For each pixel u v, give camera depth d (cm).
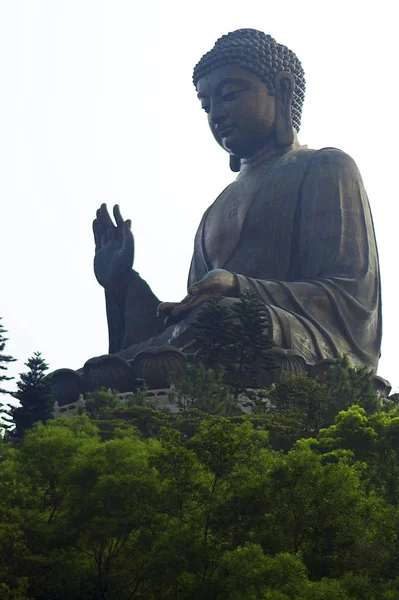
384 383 9431
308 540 4675
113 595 4797
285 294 9769
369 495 5119
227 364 7938
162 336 9631
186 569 4512
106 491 4725
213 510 4609
